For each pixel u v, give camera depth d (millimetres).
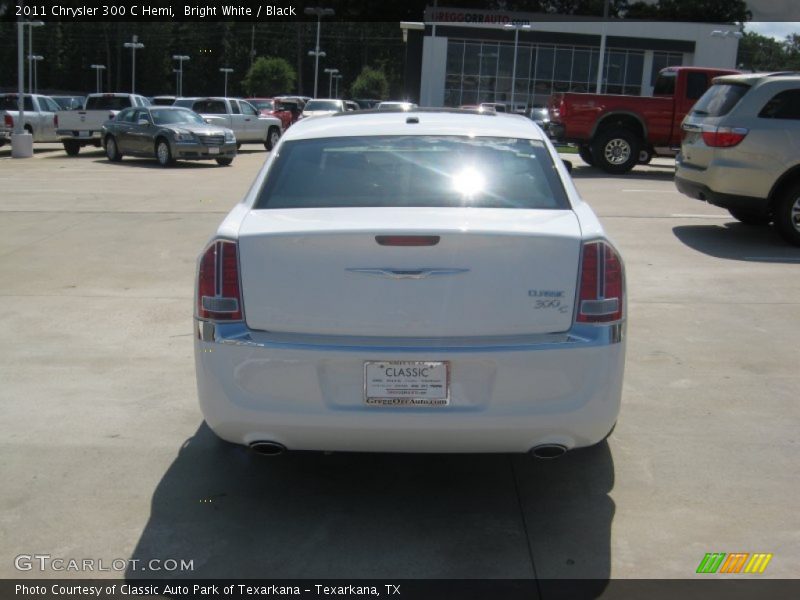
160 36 98375
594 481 4027
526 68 51844
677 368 5578
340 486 4000
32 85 86000
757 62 88438
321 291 3340
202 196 14031
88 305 7074
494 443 3402
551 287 3352
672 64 51688
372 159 4098
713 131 9438
